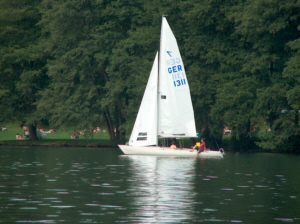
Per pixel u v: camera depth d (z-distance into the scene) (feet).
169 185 353.92
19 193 312.50
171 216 245.86
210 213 254.47
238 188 345.10
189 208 266.57
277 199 299.38
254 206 274.98
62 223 229.25
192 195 310.04
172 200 289.94
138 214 249.14
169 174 426.51
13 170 456.04
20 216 243.60
